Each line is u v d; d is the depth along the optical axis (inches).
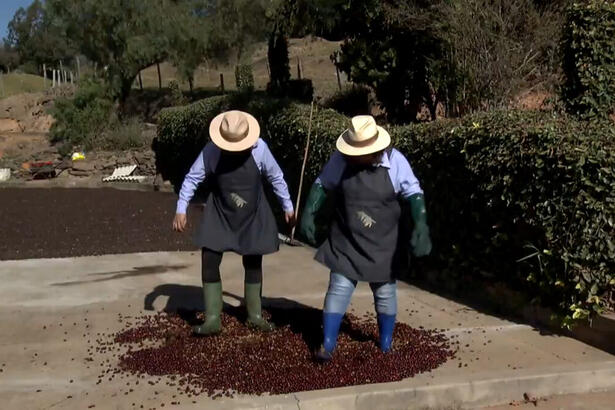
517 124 250.5
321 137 379.2
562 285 230.1
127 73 897.5
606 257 219.1
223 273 327.6
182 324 244.7
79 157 779.4
